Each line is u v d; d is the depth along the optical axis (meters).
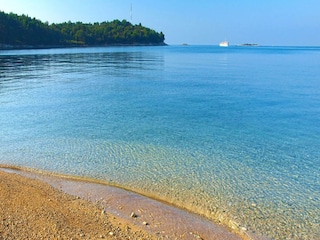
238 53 104.62
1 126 13.75
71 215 6.60
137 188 8.23
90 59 63.22
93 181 8.62
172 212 7.07
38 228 5.92
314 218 6.90
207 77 32.19
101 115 15.80
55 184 8.34
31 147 11.16
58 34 138.88
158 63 53.84
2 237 5.55
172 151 10.92
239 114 16.00
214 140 12.10
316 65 49.03
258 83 27.27
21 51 98.50
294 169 9.50
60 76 33.03
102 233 5.98
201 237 6.12
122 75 34.09
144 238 5.95
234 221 6.74
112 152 10.77
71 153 10.63
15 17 122.75
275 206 7.38
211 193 7.97
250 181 8.66
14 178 8.46
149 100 19.66
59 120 14.80
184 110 16.89
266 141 11.99
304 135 12.66
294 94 21.55
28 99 19.94
